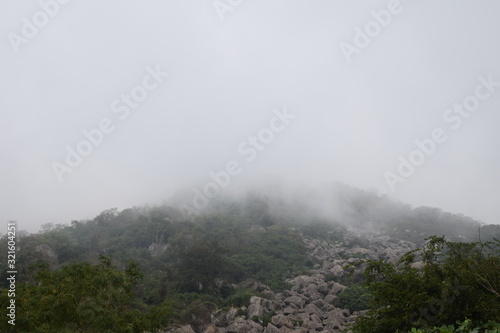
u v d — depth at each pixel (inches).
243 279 1696.6
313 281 1592.0
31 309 432.1
